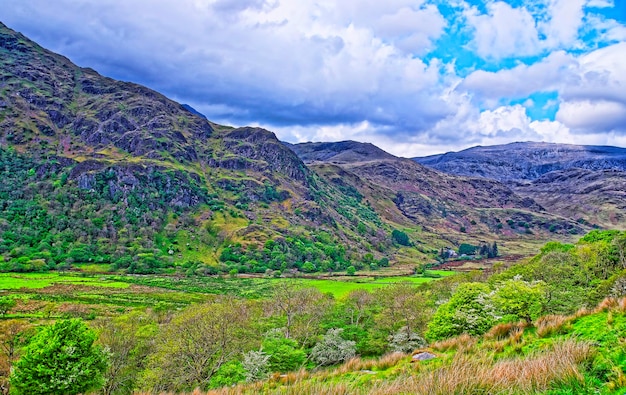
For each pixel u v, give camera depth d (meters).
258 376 34.34
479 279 90.56
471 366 10.02
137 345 47.62
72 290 98.81
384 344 54.81
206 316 45.22
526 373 8.93
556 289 47.72
